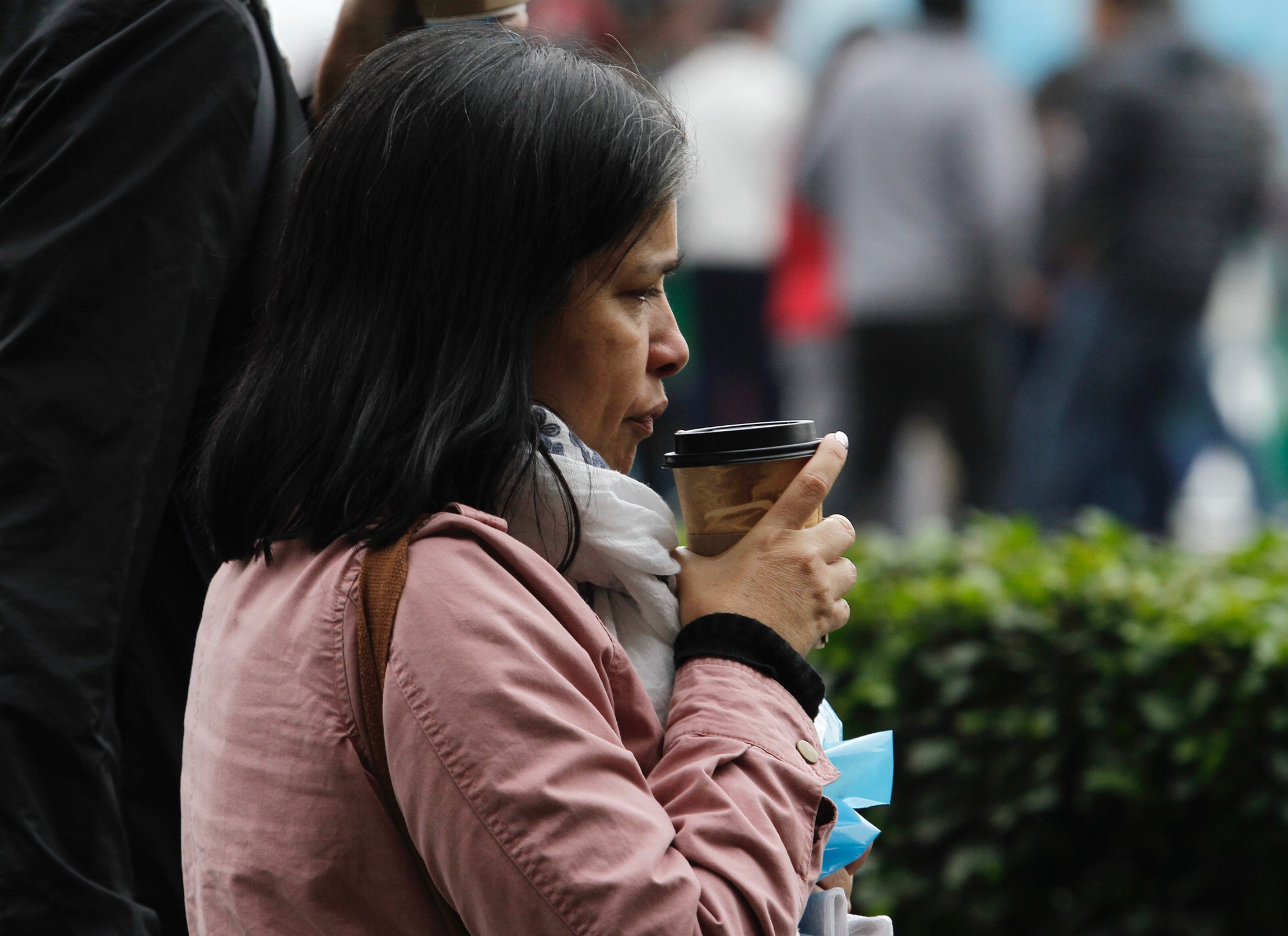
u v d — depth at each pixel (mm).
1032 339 31125
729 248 30594
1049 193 29953
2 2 7973
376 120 6168
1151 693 13766
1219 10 37781
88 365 7297
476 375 5930
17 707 6953
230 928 5910
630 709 6020
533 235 5973
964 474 28531
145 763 7957
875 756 6992
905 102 27594
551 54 6285
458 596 5664
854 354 28391
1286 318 36500
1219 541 30797
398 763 5578
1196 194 29422
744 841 5688
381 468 5891
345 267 6191
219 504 6316
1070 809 14305
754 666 6172
